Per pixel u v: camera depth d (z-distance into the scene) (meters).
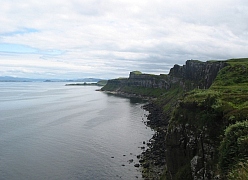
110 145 79.12
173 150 48.59
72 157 67.62
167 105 153.88
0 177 54.81
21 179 54.06
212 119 39.50
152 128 103.88
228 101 43.09
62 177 55.34
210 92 51.53
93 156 68.75
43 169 59.25
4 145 77.06
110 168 60.66
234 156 27.12
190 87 147.00
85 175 56.53
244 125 28.78
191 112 46.44
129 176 56.25
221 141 32.88
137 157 67.75
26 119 119.81
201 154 39.12
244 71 82.12
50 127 102.81
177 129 48.16
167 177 50.19
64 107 167.88
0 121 114.06
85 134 92.31
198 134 41.28
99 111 151.12
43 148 74.81
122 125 109.75
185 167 42.69
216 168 33.28
